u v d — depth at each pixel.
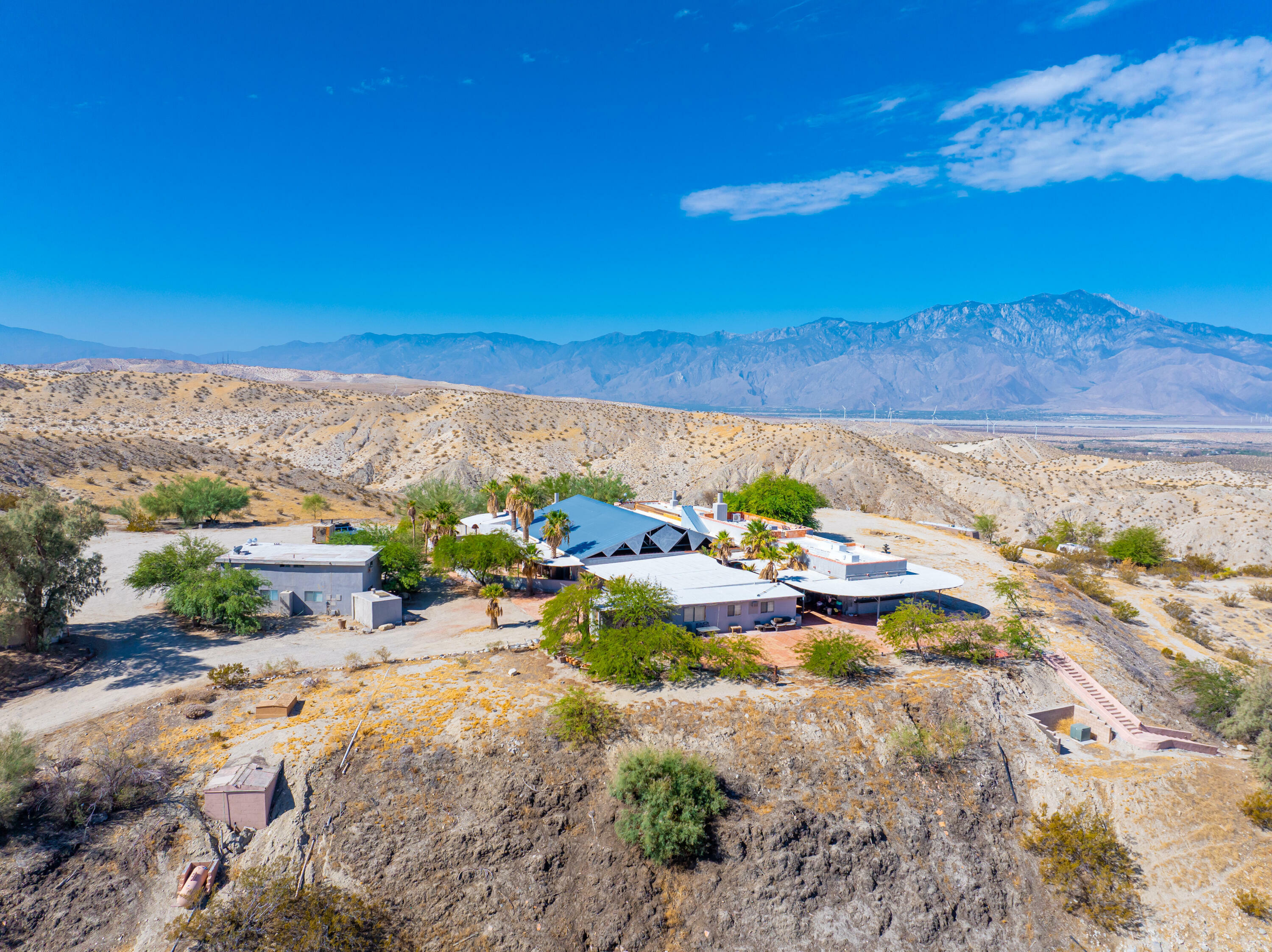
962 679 47.00
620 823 34.16
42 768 32.97
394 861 31.62
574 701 38.97
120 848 30.02
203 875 29.80
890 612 61.28
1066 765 42.81
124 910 28.50
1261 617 79.62
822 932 32.59
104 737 36.09
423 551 72.88
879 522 109.06
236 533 86.19
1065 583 77.19
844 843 35.28
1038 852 37.53
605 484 106.44
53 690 41.53
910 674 47.78
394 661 46.94
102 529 48.50
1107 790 41.06
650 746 37.88
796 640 53.28
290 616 57.19
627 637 44.28
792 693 43.38
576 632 48.84
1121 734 46.81
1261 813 39.59
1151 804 40.44
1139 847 38.06
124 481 105.06
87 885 28.67
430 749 36.12
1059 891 35.78
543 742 37.28
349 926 28.81
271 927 27.84
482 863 32.19
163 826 31.09
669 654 44.38
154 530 84.75
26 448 105.38
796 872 33.91
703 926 32.12
